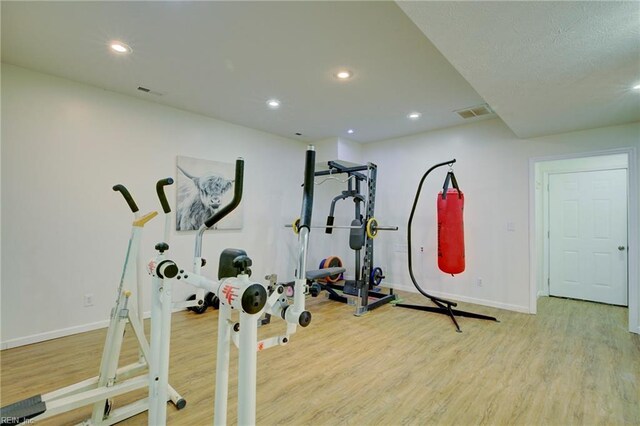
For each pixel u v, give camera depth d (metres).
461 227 3.61
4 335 2.60
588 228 4.42
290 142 5.02
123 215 3.23
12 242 2.63
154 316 1.42
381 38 2.17
